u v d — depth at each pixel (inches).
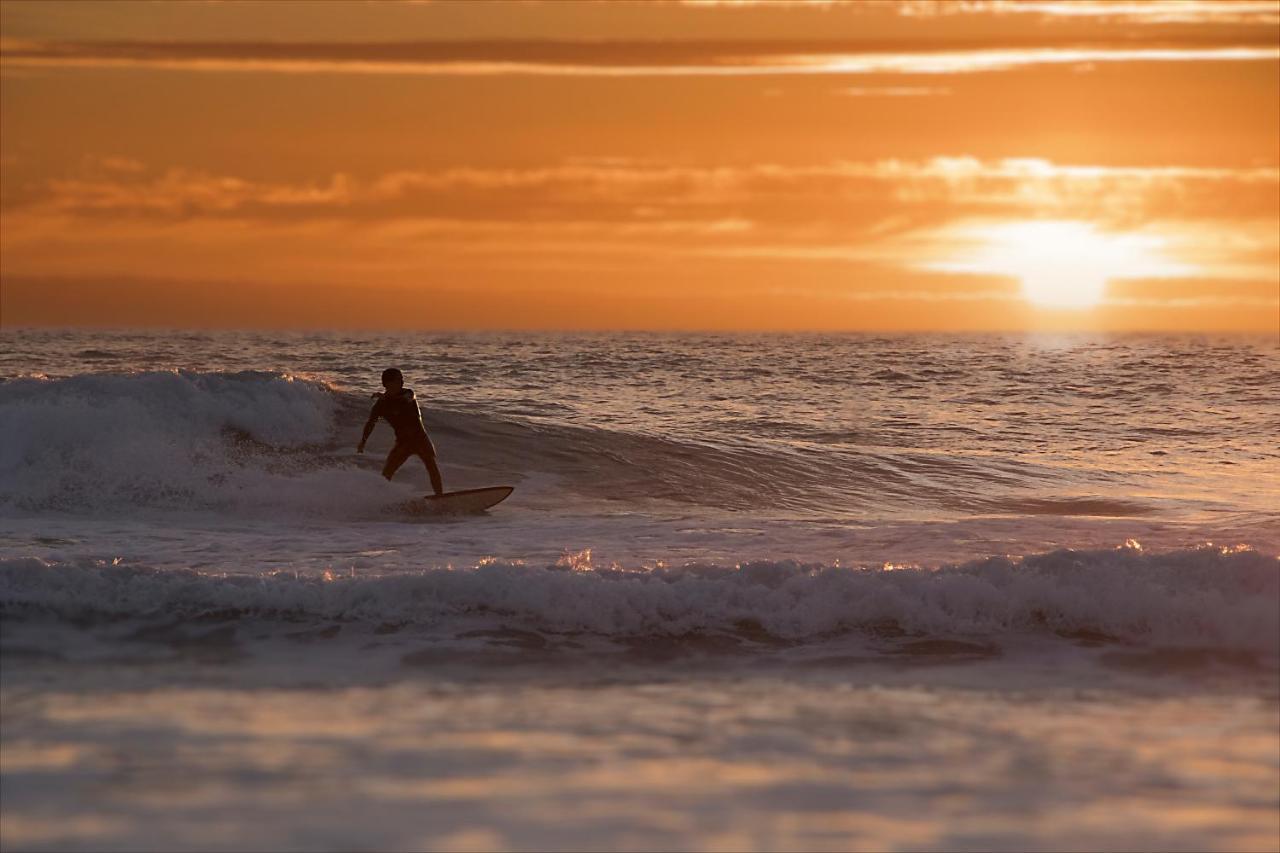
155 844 660.7
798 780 778.2
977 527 1983.3
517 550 1724.9
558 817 707.4
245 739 852.6
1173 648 1152.8
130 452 2308.1
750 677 1052.5
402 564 1578.5
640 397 5152.6
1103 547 1350.9
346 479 2263.8
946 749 847.7
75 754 813.9
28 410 2370.8
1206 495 2647.6
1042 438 3850.9
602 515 2215.8
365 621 1208.8
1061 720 925.2
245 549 1713.8
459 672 1055.6
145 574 1284.4
